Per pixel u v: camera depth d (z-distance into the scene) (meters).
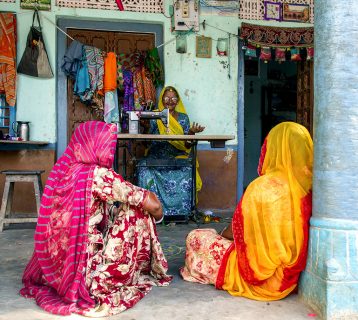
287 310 2.47
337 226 2.31
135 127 5.18
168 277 2.96
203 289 2.82
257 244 2.54
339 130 2.34
